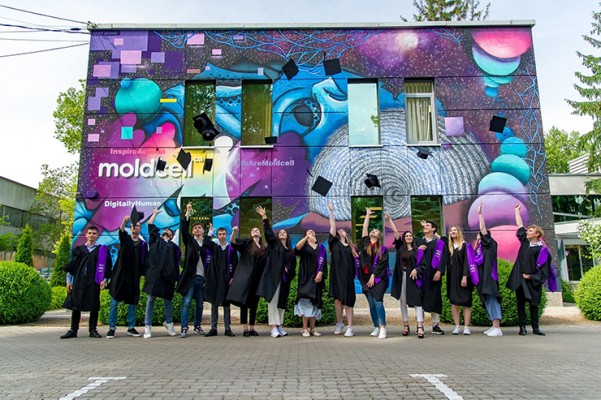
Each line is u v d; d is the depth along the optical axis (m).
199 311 8.98
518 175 13.97
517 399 3.90
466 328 8.79
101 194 13.76
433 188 13.93
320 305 8.64
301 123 14.23
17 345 7.35
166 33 14.66
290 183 13.91
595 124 25.33
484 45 14.63
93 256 8.55
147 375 4.89
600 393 4.09
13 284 10.62
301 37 14.66
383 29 14.73
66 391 4.18
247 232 13.89
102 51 14.51
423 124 14.62
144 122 14.16
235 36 14.66
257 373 5.01
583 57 25.70
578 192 24.36
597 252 18.77
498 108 14.35
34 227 41.78
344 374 4.94
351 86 14.74
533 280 8.51
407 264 8.62
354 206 14.08
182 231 8.77
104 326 10.40
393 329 9.80
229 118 14.25
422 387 4.33
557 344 7.29
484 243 8.80
